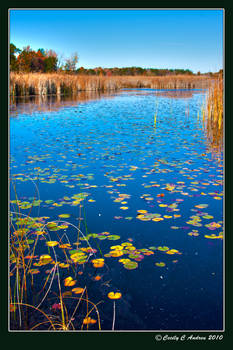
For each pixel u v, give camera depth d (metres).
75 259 2.18
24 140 6.05
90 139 6.15
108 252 2.28
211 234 2.52
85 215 2.86
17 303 1.67
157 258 2.21
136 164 4.44
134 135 6.52
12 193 3.37
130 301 1.79
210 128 7.18
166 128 7.30
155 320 1.63
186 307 1.73
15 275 2.03
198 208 2.98
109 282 1.96
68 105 12.56
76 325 1.60
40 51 27.52
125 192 3.40
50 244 2.38
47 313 1.70
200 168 4.22
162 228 2.62
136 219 2.79
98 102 14.00
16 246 2.36
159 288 1.89
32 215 2.86
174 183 3.65
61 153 5.07
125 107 11.98
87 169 4.22
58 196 3.29
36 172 4.09
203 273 2.03
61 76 20.20
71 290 1.88
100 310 1.72
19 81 16.47
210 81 7.95
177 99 15.59
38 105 12.45
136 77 32.09
